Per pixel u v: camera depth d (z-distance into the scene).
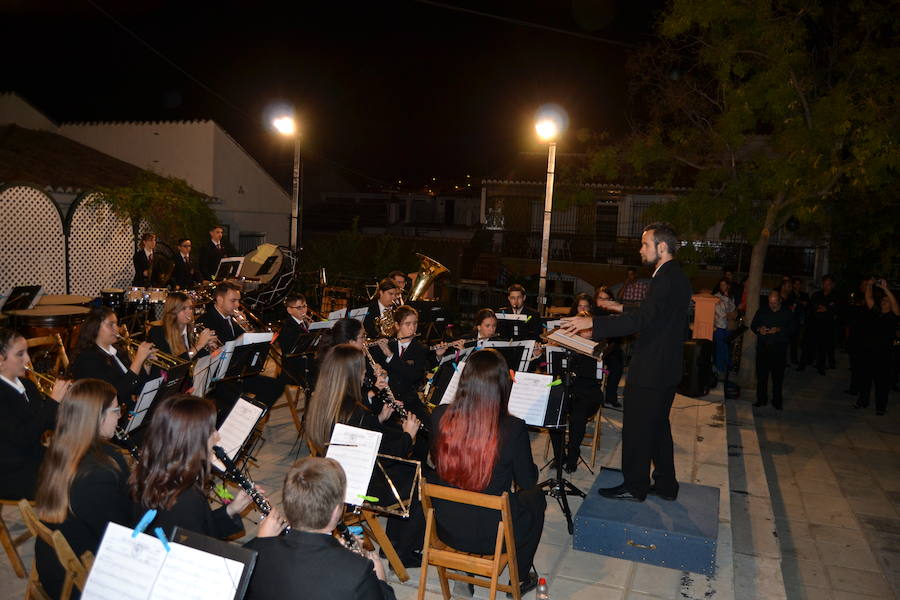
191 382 5.78
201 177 19.91
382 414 5.11
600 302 5.24
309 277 14.66
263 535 3.16
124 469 3.58
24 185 11.95
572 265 24.11
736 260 22.69
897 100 10.69
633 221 23.52
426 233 35.12
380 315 8.66
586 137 13.55
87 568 2.93
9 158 15.30
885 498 8.29
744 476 7.99
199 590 2.39
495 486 4.05
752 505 7.06
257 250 13.29
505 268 22.25
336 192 40.09
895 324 11.69
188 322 6.57
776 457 9.65
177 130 19.88
